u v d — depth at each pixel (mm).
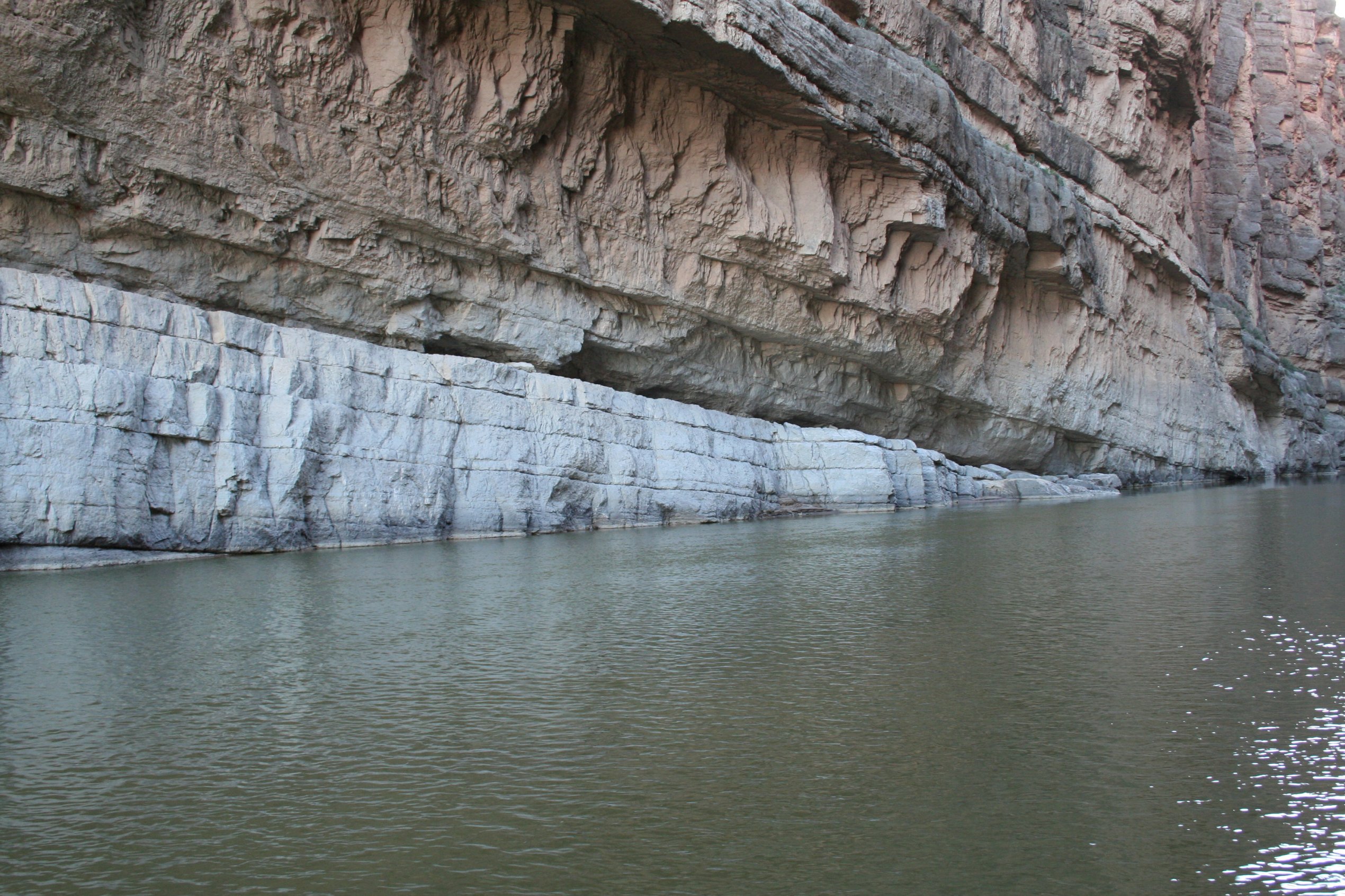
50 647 8117
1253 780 5211
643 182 20750
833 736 6004
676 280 21781
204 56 14922
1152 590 10672
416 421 15961
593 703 6676
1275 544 14719
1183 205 40469
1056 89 33031
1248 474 42812
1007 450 32531
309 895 4148
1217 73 48688
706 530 18250
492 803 5062
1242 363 42219
